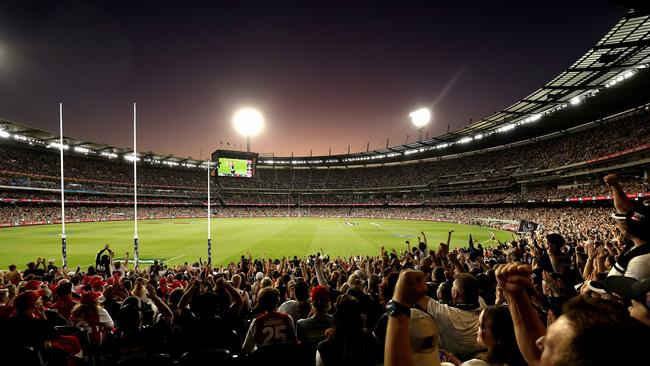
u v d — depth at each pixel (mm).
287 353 4391
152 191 100188
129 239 40531
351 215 100562
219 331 5527
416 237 43375
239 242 38469
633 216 3064
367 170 122688
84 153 89438
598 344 1078
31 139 72938
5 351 4164
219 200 112750
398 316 2152
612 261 6477
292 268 16656
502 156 83062
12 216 62219
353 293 5949
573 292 4586
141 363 4336
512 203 66938
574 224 38656
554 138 69125
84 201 81375
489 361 2490
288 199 114688
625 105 45969
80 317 5930
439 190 94188
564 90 39094
